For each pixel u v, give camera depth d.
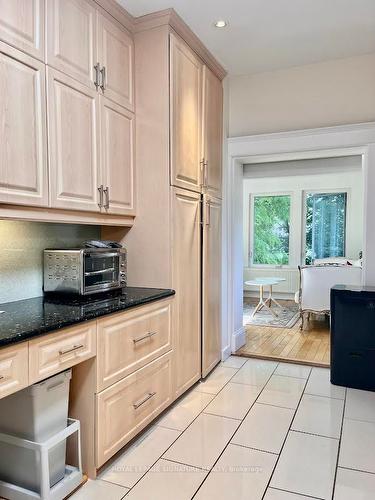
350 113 3.34
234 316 3.93
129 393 2.16
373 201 3.25
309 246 7.68
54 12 1.91
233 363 3.64
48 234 2.42
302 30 2.83
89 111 2.17
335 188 7.34
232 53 3.21
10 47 1.67
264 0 2.44
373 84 3.26
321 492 1.81
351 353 3.07
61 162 1.97
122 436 2.10
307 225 7.67
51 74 1.89
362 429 2.40
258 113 3.66
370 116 3.28
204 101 3.12
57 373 1.73
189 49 2.83
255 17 2.64
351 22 2.72
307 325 5.26
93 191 2.21
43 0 1.84
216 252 3.43
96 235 2.83
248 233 8.08
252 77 3.67
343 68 3.35
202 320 3.14
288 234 7.80
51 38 1.89
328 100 3.41
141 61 2.60
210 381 3.18
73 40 2.04
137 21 2.54
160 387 2.49
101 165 2.28
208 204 3.19
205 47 3.03
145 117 2.61
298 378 3.27
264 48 3.12
